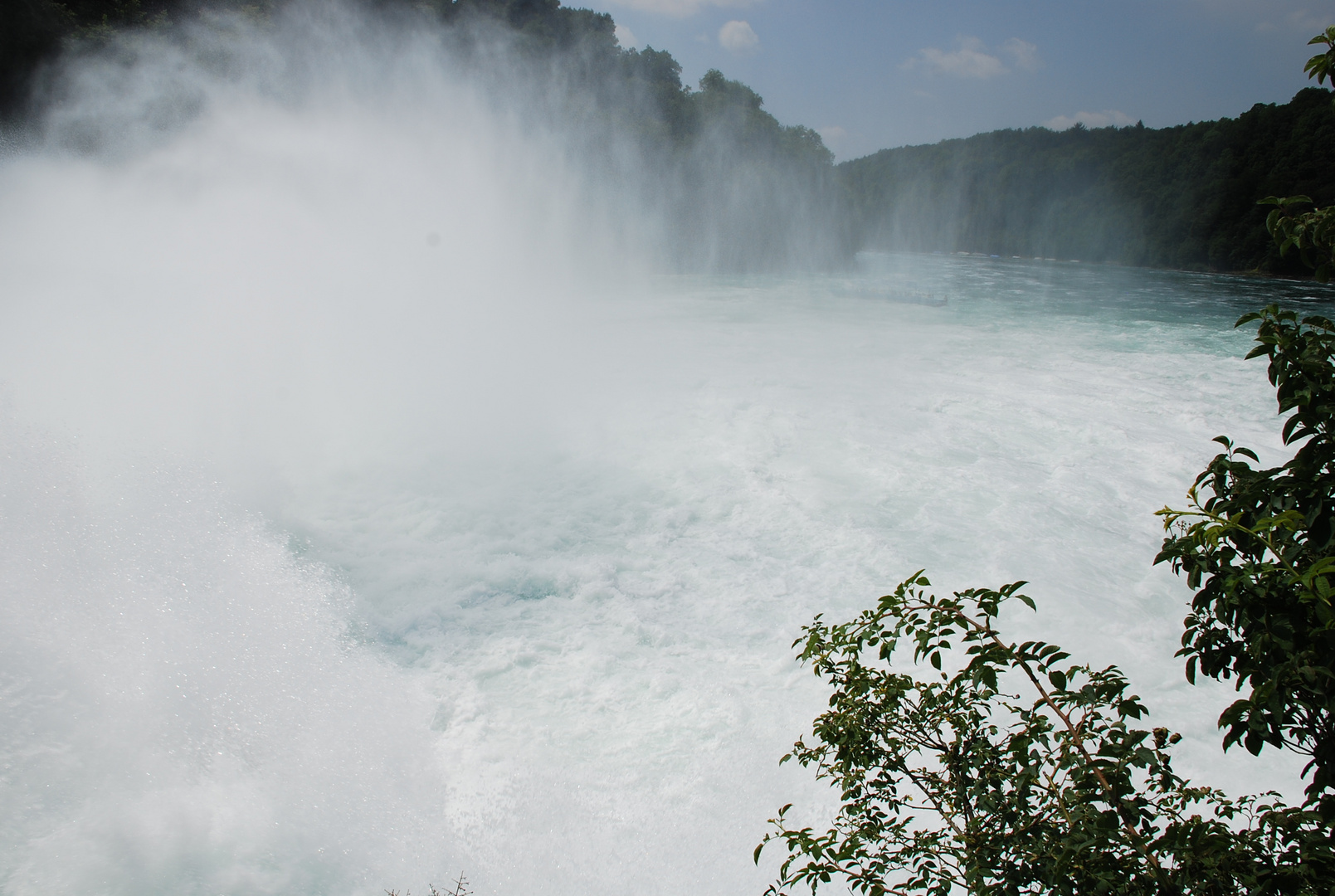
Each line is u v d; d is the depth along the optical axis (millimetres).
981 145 189125
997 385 25922
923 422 21453
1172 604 12273
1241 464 2963
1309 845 2648
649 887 7348
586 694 9945
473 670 10414
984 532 14727
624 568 13258
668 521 15094
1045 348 33406
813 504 15789
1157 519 15445
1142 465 18375
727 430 20375
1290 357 2818
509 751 8914
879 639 3699
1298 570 2617
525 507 15609
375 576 12750
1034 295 60125
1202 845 2771
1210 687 10195
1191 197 109562
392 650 10844
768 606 12117
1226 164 106938
